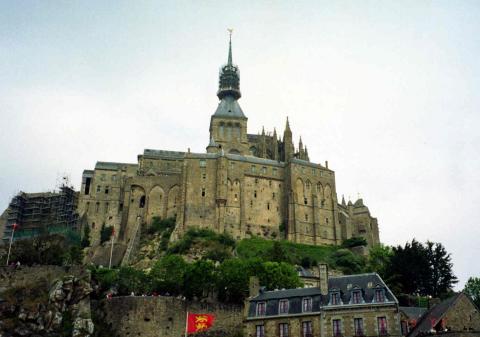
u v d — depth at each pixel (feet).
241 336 270.05
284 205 572.92
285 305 247.91
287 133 647.97
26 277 259.39
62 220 557.74
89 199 579.07
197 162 562.25
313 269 460.55
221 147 648.38
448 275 355.77
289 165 579.48
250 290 264.93
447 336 198.29
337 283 250.78
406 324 247.09
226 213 545.03
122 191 586.04
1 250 341.62
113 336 257.75
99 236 559.79
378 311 230.68
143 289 309.01
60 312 244.83
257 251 492.13
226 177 556.10
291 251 501.97
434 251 364.79
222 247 491.31
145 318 265.95
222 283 313.12
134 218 561.43
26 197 570.05
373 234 602.44
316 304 242.37
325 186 588.09
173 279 322.55
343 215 582.35
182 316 272.10
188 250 486.38
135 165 613.52
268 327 245.04
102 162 607.37
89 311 254.47
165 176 577.02
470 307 220.64
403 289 350.23
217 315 276.21
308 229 558.97
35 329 235.20
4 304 241.55
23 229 544.21
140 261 500.33
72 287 254.06
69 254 359.25
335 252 504.02
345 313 234.99
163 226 548.31
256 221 556.92
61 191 574.97
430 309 243.19
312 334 235.81
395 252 379.55
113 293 293.43
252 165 579.48
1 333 228.02
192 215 538.47
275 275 319.68
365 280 245.86
